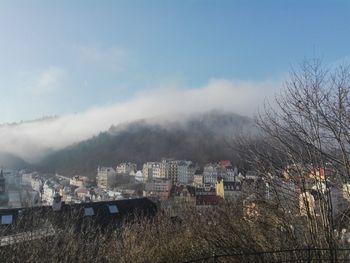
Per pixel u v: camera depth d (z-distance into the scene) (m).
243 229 11.80
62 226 15.95
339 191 10.97
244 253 10.27
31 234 13.61
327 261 10.17
